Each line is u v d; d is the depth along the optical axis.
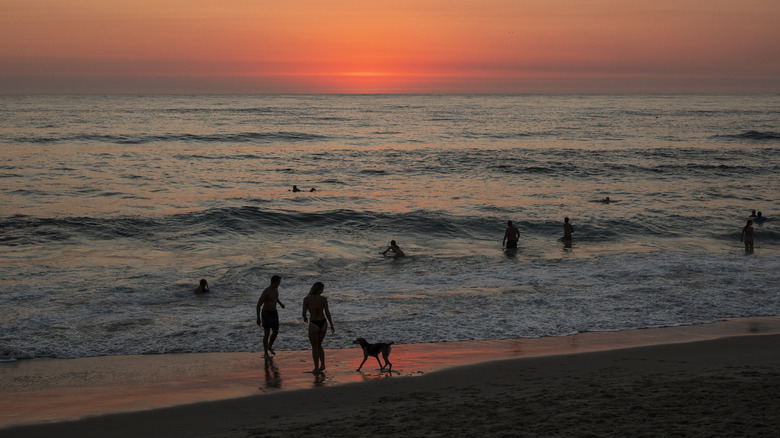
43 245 20.33
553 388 8.38
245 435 6.91
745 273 17.05
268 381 9.26
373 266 18.14
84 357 10.54
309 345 11.26
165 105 167.00
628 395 7.72
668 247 21.53
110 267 17.34
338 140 66.88
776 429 6.13
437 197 31.61
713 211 28.02
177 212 26.14
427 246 21.53
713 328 12.20
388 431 6.70
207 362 10.29
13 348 10.77
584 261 18.84
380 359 10.40
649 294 14.81
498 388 8.59
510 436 6.27
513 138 70.06
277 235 22.58
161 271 16.88
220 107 156.38
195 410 8.02
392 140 67.25
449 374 9.41
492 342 11.36
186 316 13.05
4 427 7.47
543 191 33.78
